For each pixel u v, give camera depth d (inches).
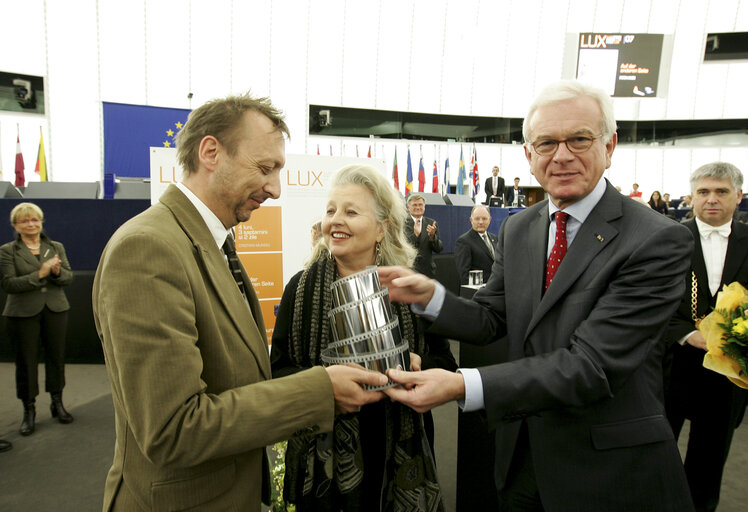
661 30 591.8
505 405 35.6
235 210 38.0
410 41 583.2
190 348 29.6
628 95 515.5
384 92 589.0
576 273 40.7
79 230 171.5
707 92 597.0
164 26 491.5
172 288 29.8
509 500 48.9
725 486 92.2
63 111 455.2
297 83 554.9
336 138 569.3
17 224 121.2
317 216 133.6
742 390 77.1
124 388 28.4
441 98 606.2
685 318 80.6
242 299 37.3
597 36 511.2
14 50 433.1
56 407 125.2
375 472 47.0
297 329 48.7
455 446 109.3
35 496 91.0
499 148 609.3
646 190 619.8
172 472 32.1
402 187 531.2
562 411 41.2
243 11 519.2
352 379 34.8
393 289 45.9
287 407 31.5
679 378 79.0
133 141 358.9
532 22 596.1
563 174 40.9
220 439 28.8
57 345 125.0
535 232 47.8
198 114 36.6
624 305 37.3
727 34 548.1
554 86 41.6
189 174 37.3
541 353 42.0
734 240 78.4
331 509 44.3
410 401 35.3
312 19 546.0
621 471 39.7
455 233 275.7
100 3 461.1
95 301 34.2
